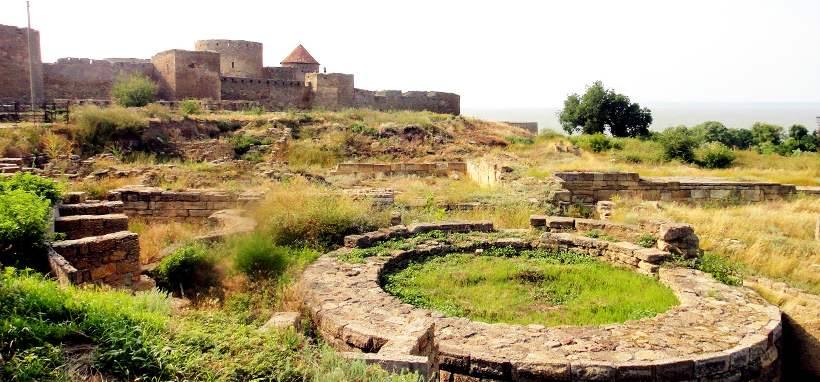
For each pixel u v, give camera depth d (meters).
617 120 54.94
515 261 10.86
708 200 20.70
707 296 8.18
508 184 19.92
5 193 9.94
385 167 27.64
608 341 6.50
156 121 30.95
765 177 24.34
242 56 52.62
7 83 38.28
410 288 9.05
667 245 10.20
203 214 15.63
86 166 21.77
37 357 4.01
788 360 7.28
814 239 13.77
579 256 11.19
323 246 11.15
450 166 29.16
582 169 22.16
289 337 5.55
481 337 6.62
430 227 12.45
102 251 8.16
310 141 33.31
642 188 20.72
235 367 4.41
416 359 4.96
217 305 8.29
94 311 4.97
